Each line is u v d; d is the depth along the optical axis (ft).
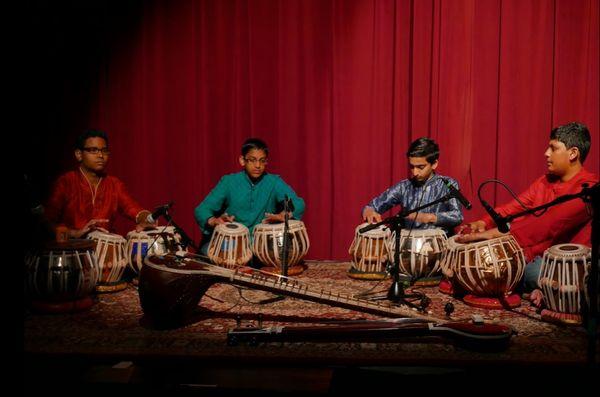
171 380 8.54
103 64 16.93
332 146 16.29
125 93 17.07
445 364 8.84
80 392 8.30
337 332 9.44
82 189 13.78
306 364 8.96
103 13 16.76
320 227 16.58
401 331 9.32
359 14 15.81
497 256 11.05
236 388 8.30
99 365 9.04
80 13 16.79
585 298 10.07
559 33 15.37
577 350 9.18
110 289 12.82
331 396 8.13
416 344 9.53
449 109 15.61
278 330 9.54
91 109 17.11
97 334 10.15
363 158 16.16
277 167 16.53
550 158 11.80
